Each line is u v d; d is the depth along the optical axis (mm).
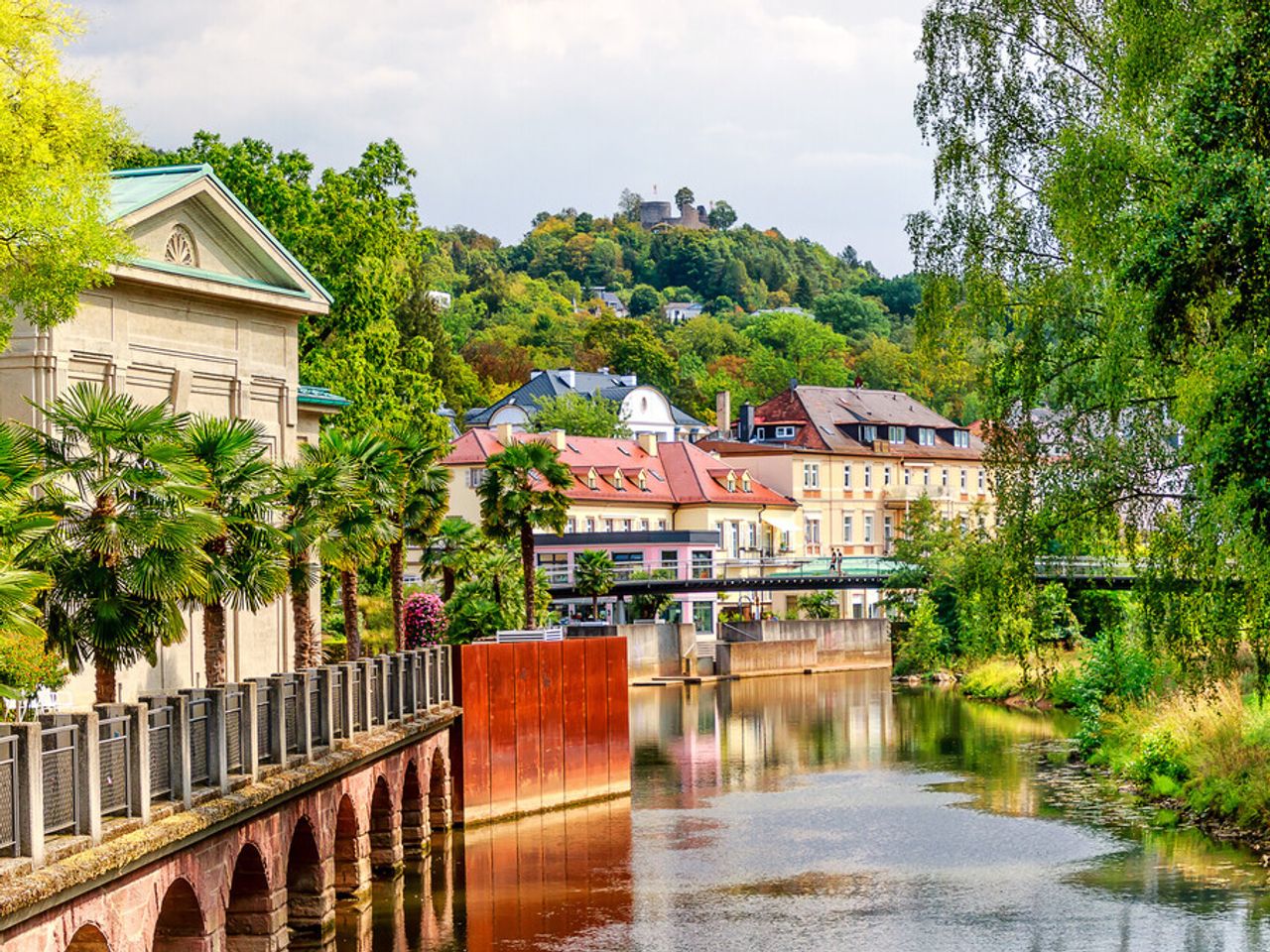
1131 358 38656
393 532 51000
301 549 42719
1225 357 32281
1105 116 39875
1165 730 58656
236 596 36031
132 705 25156
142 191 47438
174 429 32281
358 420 76250
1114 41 40344
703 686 112188
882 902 41906
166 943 28047
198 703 28375
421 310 165375
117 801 24734
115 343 46094
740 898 42562
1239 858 45625
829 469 147250
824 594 135875
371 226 77562
